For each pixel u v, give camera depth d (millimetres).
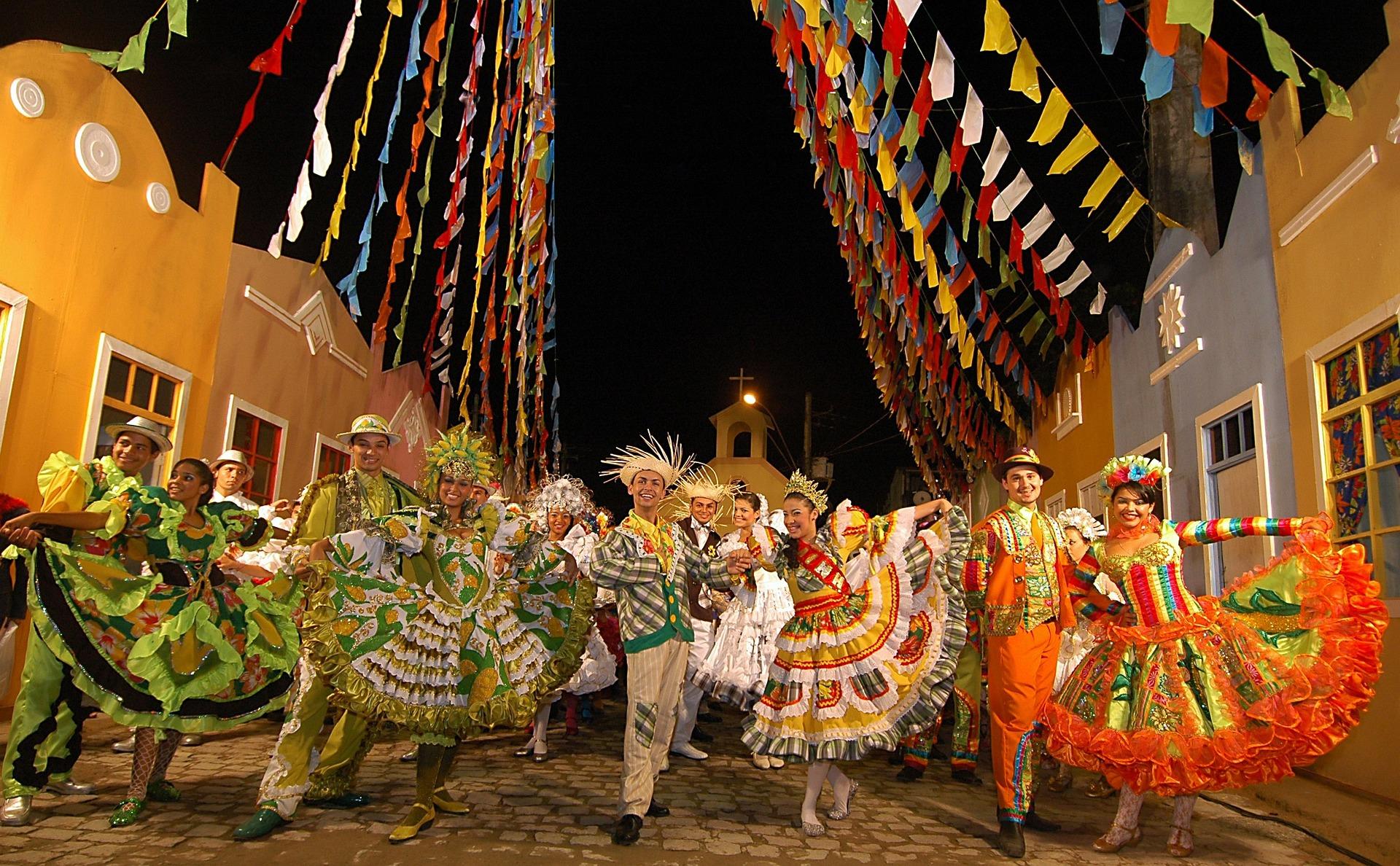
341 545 3586
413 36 6375
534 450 14234
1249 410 6285
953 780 5535
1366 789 4812
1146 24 7398
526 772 5035
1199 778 3668
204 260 7422
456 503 3922
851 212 6324
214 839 3502
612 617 6836
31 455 5609
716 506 6387
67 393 5910
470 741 6027
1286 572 3977
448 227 7496
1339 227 5141
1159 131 7531
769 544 4367
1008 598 4156
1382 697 4727
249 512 4473
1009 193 5383
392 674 3531
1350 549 3826
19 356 5508
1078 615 4484
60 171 5875
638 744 3811
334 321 10016
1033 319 9125
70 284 5938
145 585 3895
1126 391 8664
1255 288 6117
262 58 5941
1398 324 4609
